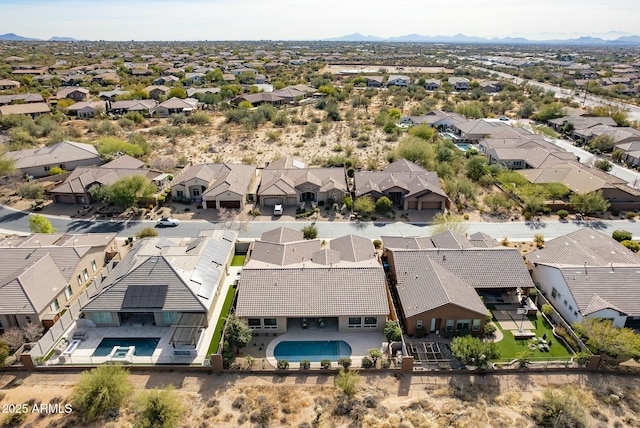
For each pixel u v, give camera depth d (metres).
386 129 118.06
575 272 46.59
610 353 39.59
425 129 109.31
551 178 81.19
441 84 196.62
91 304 44.16
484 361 38.53
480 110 142.62
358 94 168.00
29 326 42.62
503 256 50.41
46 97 160.50
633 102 169.12
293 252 52.09
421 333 43.56
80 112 138.75
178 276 45.66
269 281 45.66
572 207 73.06
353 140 112.62
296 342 43.28
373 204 70.94
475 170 85.56
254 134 118.62
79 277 50.94
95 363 40.47
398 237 56.84
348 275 46.16
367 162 94.75
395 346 41.75
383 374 39.41
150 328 44.97
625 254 51.91
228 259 55.06
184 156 100.25
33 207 74.44
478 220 70.31
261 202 74.62
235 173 81.12
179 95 160.00
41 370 39.91
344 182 78.25
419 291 45.69
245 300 44.12
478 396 37.00
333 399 36.69
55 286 47.09
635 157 94.88
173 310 43.69
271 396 37.03
